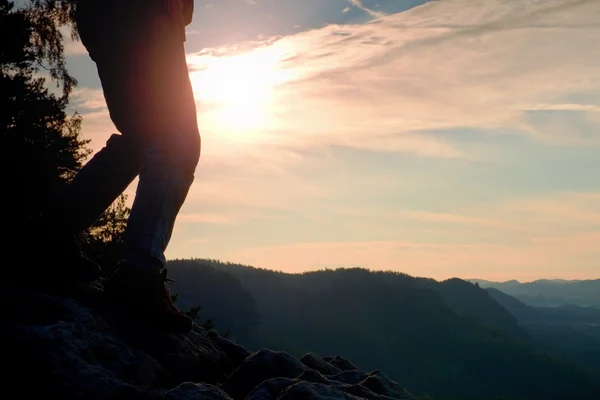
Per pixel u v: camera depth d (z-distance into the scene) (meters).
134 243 3.45
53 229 3.49
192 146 3.66
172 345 3.49
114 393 2.79
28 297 3.19
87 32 3.64
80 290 3.43
